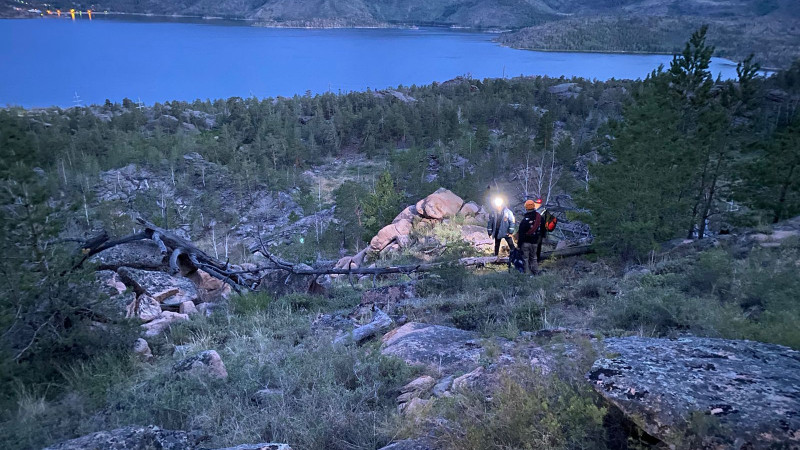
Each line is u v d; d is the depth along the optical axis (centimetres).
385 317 869
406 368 562
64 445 370
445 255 1423
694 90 2181
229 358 694
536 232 1003
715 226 1889
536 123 18862
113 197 13312
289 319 995
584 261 1385
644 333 607
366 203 5875
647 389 300
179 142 17750
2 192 718
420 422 371
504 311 825
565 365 375
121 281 1223
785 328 466
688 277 848
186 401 520
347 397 496
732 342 377
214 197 13500
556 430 297
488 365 494
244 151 18438
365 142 19562
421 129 19862
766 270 721
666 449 269
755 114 1938
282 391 527
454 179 10775
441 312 921
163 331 984
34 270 741
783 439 247
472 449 314
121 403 556
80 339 747
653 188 1286
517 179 7594
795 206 1580
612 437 298
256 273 1534
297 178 15950
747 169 1638
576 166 8000
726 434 255
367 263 2392
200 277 1499
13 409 576
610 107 19812
